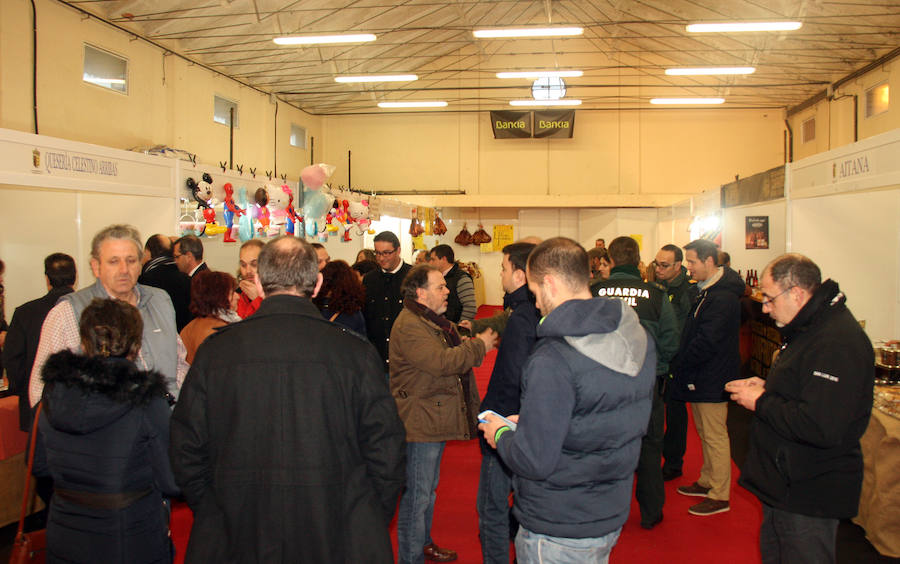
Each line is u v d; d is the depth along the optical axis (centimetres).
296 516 143
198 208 488
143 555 183
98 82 702
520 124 1330
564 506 156
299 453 144
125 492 179
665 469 407
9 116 581
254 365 146
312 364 147
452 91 1364
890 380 352
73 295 224
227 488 144
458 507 361
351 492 148
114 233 226
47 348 214
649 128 1338
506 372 225
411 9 959
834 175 424
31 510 338
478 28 758
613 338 154
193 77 884
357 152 1397
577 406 153
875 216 453
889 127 909
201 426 147
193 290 315
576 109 1356
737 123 1309
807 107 1189
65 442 178
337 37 761
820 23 835
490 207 1483
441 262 441
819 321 193
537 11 1180
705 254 346
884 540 296
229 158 993
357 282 318
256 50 905
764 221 580
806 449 188
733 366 343
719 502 350
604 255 380
